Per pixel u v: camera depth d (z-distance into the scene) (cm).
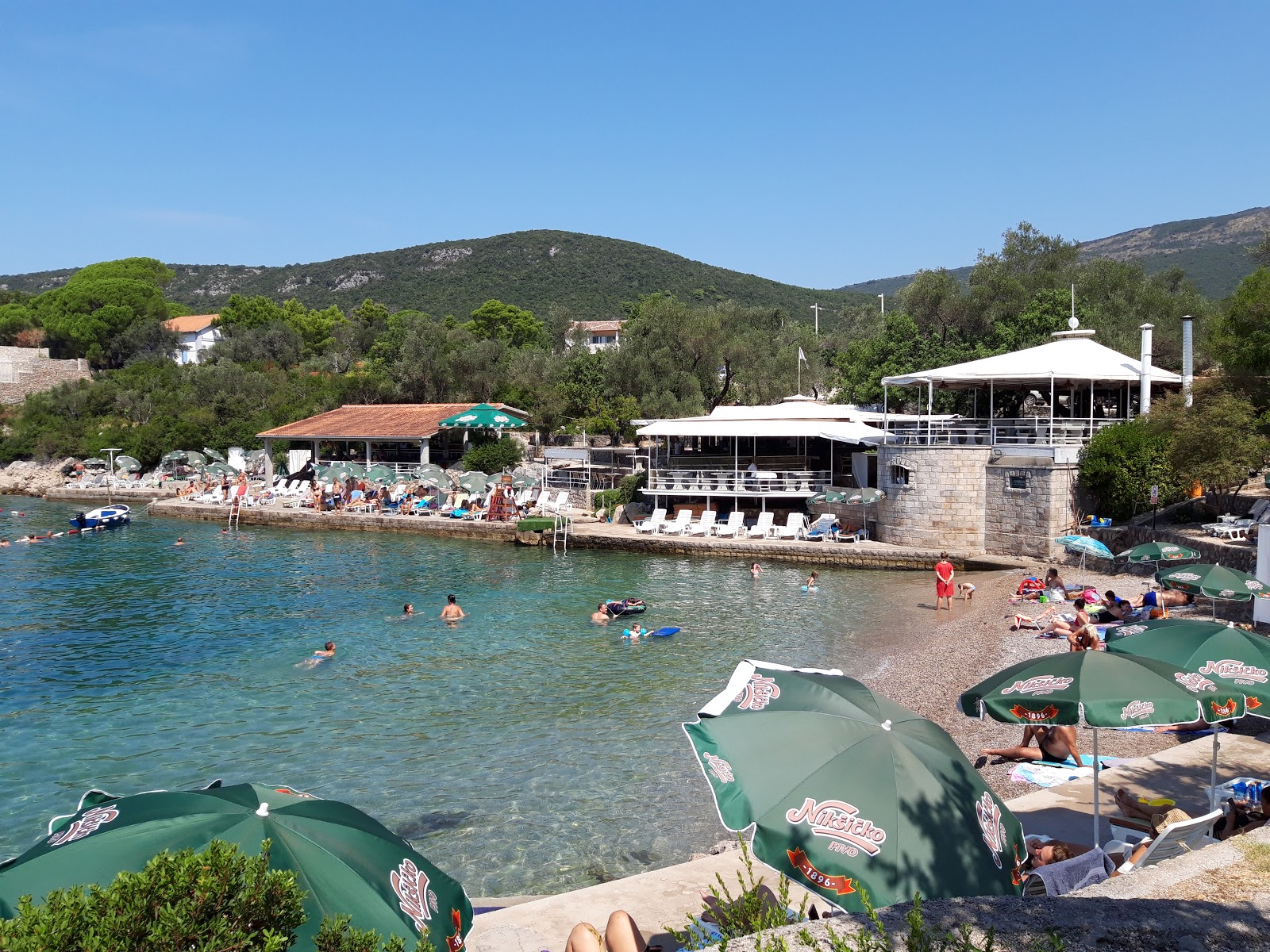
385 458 6650
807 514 4456
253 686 2106
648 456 4931
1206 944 493
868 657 2306
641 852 1280
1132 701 840
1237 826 890
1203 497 3247
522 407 7575
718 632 2605
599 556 4122
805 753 713
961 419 4062
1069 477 3466
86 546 4500
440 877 620
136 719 1878
